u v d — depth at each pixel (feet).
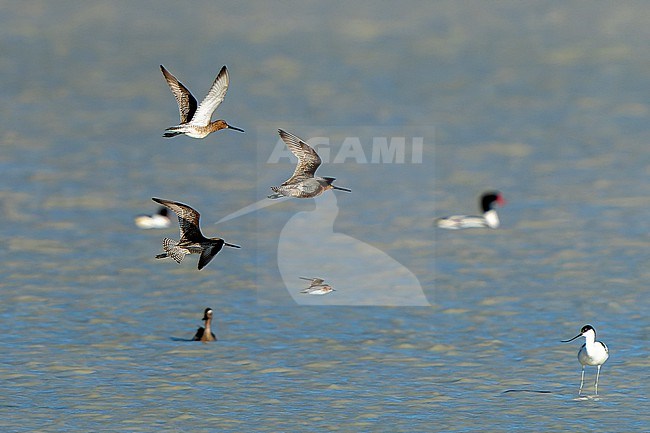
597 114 176.86
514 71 226.99
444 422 61.82
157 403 64.64
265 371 70.54
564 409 63.77
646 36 280.92
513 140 156.56
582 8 337.72
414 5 352.28
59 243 101.60
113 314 81.97
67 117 172.86
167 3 360.89
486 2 355.15
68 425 61.00
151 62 240.94
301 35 289.94
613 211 115.34
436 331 79.05
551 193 124.16
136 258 97.45
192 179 129.90
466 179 132.05
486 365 71.82
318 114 176.24
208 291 88.43
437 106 185.78
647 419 62.18
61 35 294.25
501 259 98.22
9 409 63.21
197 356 73.20
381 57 248.11
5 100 188.96
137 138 155.74
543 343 76.13
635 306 83.97
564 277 92.17
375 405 64.54
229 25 313.32
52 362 71.36
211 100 44.70
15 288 87.51
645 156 144.05
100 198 119.65
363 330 79.36
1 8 346.74
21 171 132.46
